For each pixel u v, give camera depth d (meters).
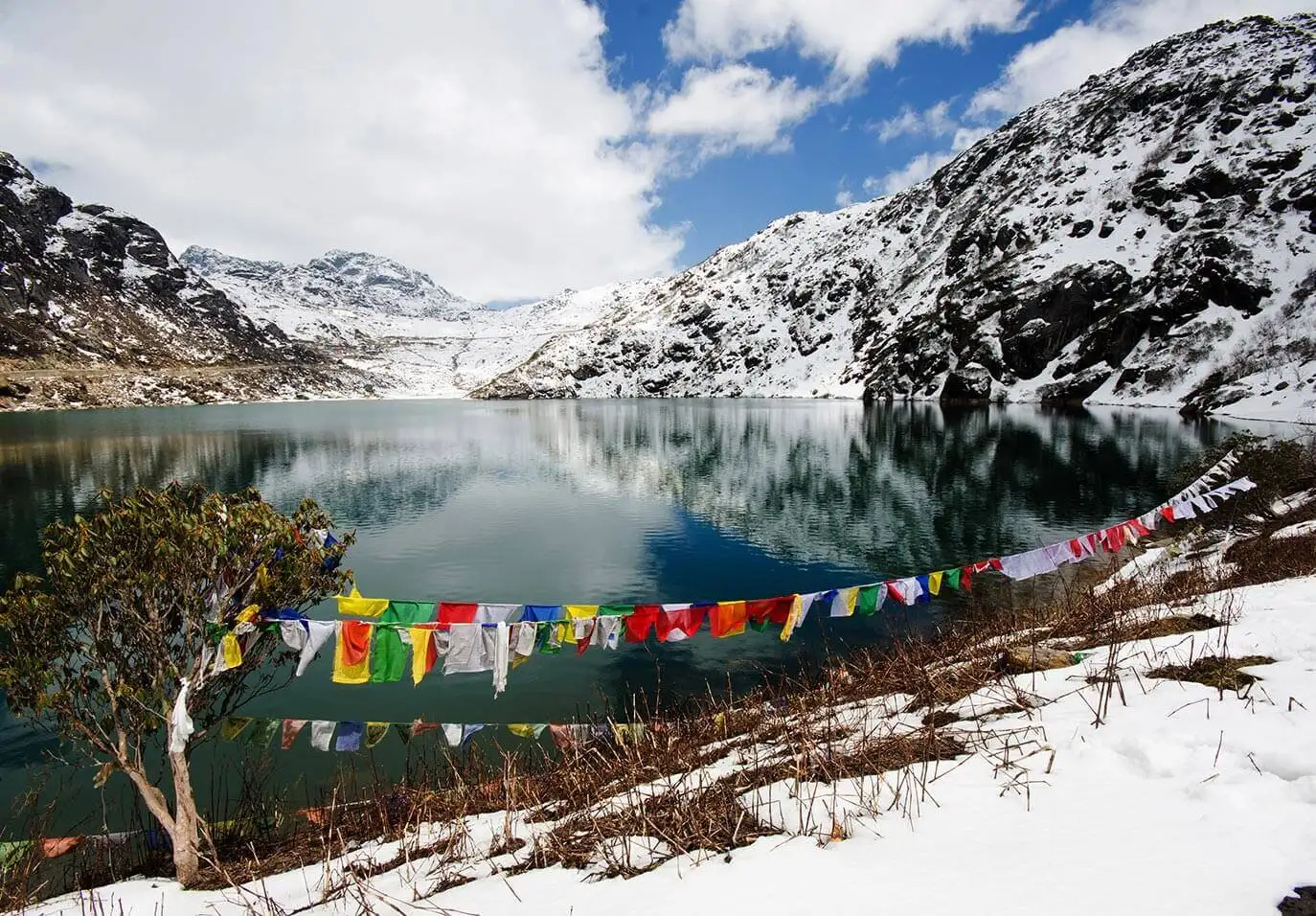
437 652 7.48
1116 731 4.90
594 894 4.05
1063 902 3.00
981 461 45.22
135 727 7.27
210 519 7.38
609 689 14.10
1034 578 19.89
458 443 66.38
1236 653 6.16
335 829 7.77
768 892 3.52
